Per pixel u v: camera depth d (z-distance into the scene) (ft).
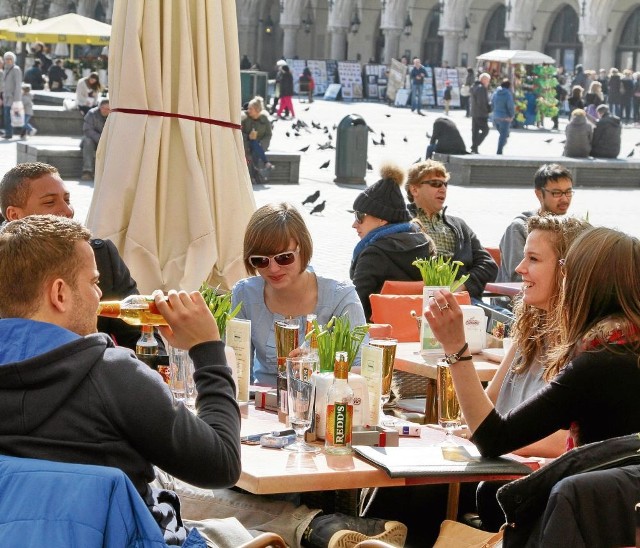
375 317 27.37
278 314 22.65
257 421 19.72
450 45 239.50
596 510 13.78
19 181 22.67
